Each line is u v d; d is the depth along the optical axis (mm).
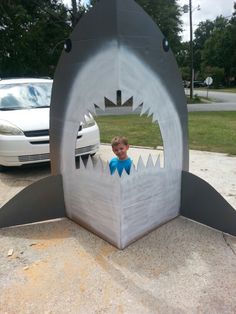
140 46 2516
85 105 2740
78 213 3236
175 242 2938
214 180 4820
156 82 2689
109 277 2484
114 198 2711
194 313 2133
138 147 7160
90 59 2580
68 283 2434
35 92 5895
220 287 2373
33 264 2684
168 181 3111
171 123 2924
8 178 4996
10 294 2336
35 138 4777
